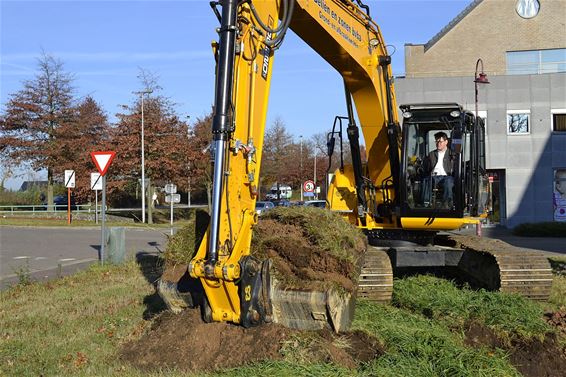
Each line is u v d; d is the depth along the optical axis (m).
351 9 9.02
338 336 6.21
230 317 5.93
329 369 5.39
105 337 7.46
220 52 5.93
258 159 6.36
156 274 13.30
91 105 47.38
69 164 43.88
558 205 31.09
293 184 58.66
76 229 34.72
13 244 24.22
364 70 9.32
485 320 7.36
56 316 8.98
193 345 6.04
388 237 10.27
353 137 10.20
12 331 8.02
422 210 9.62
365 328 6.72
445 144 9.69
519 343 6.78
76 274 13.89
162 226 37.53
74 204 50.97
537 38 35.78
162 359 5.98
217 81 5.88
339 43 8.61
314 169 56.44
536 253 9.21
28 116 44.38
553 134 31.03
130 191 48.19
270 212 6.99
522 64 36.06
